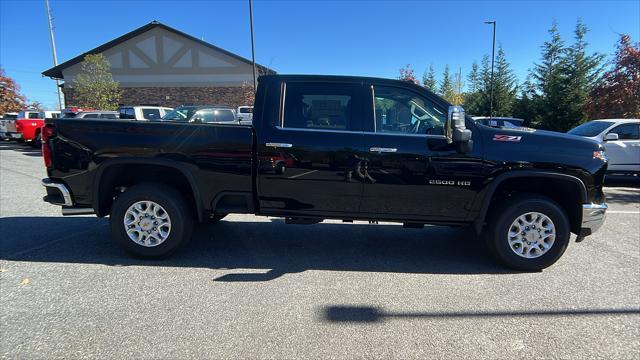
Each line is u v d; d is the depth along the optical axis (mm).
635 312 3393
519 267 4305
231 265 4352
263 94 4344
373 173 4184
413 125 4305
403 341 2916
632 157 10383
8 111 31500
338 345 2852
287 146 4203
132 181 4664
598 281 4047
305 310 3359
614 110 15141
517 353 2785
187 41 31266
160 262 4391
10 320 3096
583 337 2998
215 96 31969
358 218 4371
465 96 48844
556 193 4555
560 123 28266
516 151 4121
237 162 4262
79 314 3211
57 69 31125
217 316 3225
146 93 32250
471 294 3719
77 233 5387
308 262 4496
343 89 4324
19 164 13141
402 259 4652
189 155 4266
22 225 5770
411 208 4281
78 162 4305
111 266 4246
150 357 2670
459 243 5289
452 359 2709
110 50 31703
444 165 4137
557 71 29156
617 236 5664
